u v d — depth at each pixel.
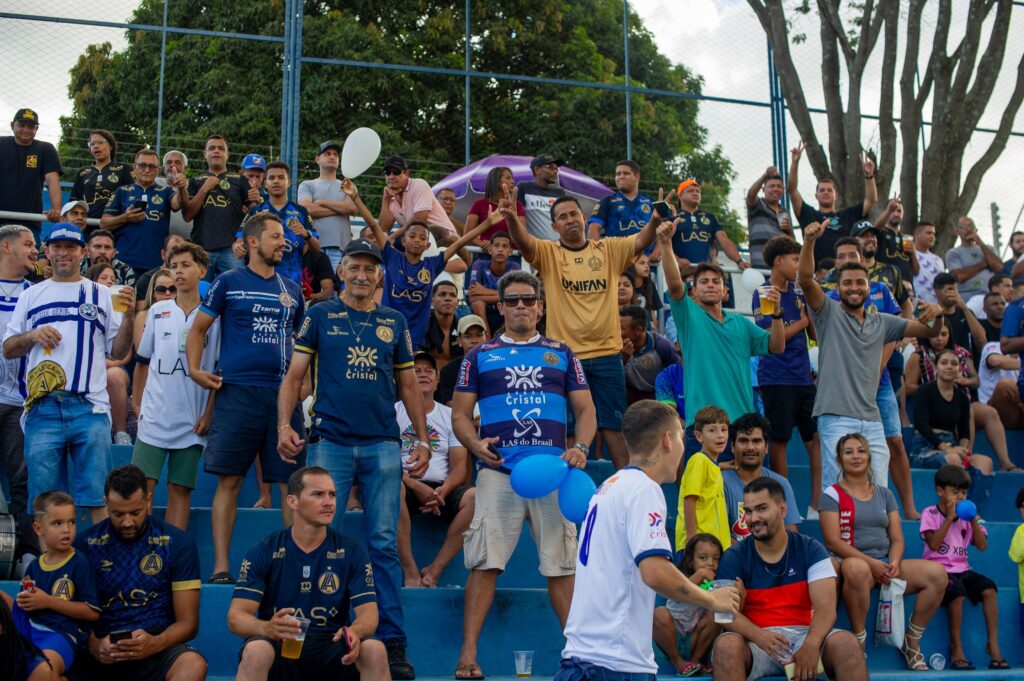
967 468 11.87
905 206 18.83
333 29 19.66
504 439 7.98
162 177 15.28
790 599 7.91
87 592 7.09
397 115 20.16
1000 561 10.46
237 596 6.96
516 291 8.26
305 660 6.96
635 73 19.33
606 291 10.12
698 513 8.69
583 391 8.26
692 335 10.08
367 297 8.06
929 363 13.75
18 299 9.01
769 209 15.01
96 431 8.60
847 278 10.41
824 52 18.62
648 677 5.60
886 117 18.55
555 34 20.61
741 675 7.61
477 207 13.05
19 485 9.24
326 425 7.80
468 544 7.89
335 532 7.25
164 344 8.70
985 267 16.47
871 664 8.98
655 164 19.00
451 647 8.20
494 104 20.62
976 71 18.72
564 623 7.87
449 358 11.73
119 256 12.97
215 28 18.11
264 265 8.68
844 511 9.18
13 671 6.54
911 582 9.05
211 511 8.92
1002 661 9.17
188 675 6.95
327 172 13.71
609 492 5.81
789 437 10.71
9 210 13.05
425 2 20.92
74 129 16.50
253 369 8.40
